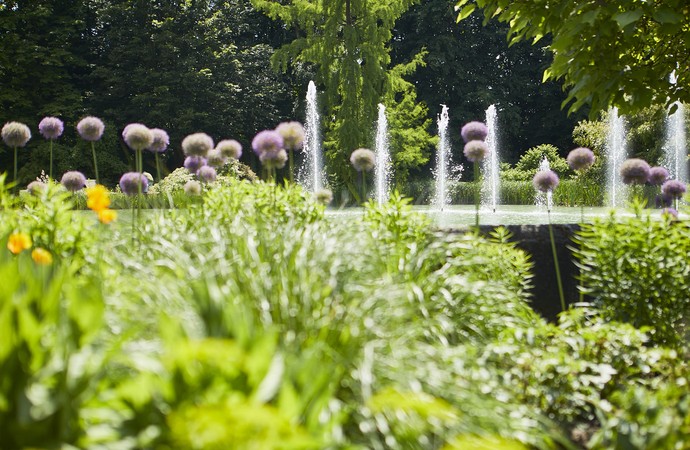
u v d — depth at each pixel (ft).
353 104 92.68
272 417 5.28
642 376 11.66
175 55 108.37
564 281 16.89
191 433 5.39
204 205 16.12
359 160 16.62
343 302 9.57
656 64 20.51
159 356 6.76
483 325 11.93
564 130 120.47
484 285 12.03
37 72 101.86
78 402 5.89
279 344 8.05
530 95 121.08
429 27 119.96
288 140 14.97
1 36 100.94
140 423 5.90
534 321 13.10
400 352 8.78
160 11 110.42
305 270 9.75
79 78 111.14
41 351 5.94
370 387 7.98
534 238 16.81
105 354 6.38
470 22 120.06
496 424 8.58
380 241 13.11
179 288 9.20
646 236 14.42
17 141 18.30
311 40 94.27
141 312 8.48
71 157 98.58
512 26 19.88
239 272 9.56
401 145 94.99
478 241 14.15
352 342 8.64
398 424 7.80
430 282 11.67
